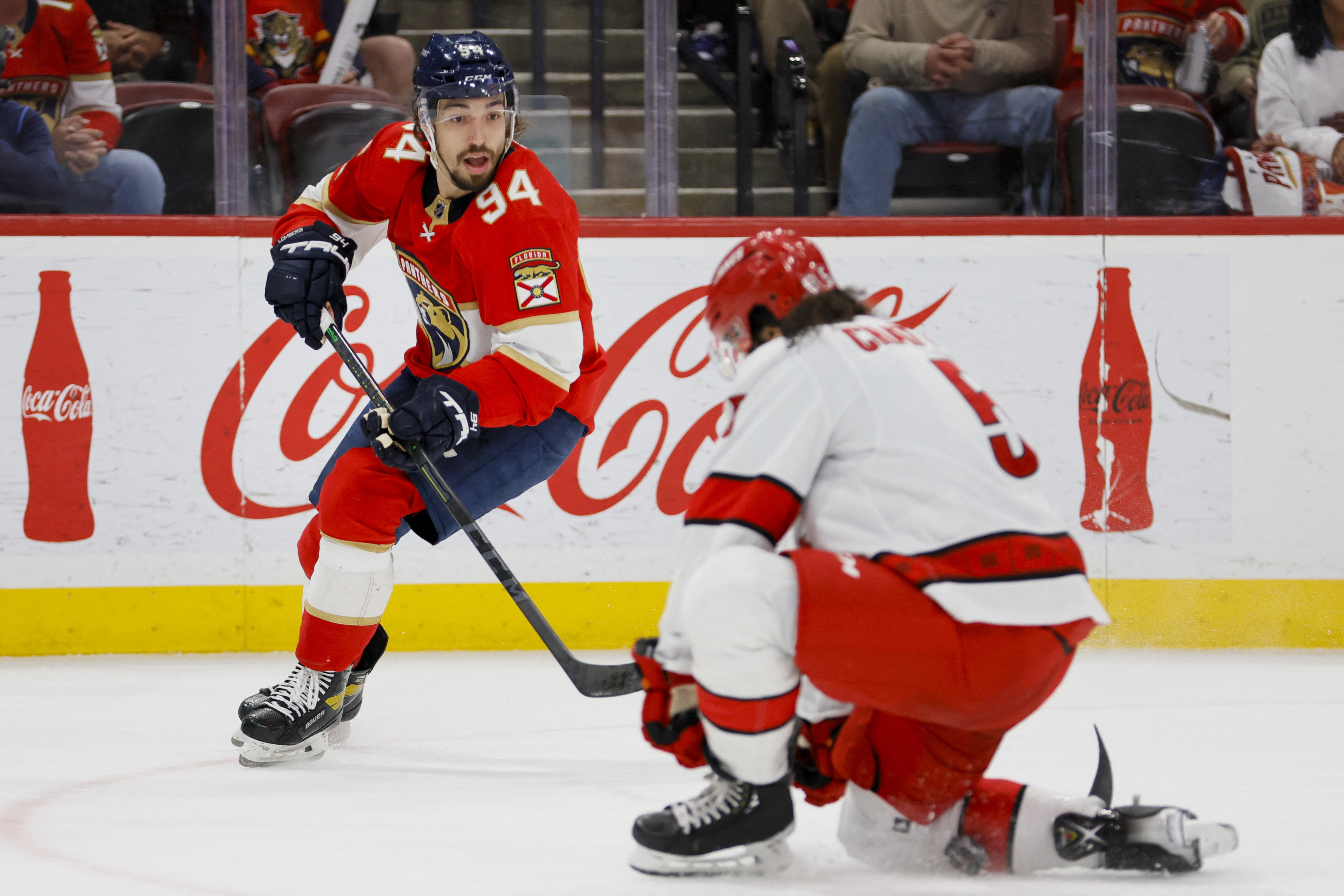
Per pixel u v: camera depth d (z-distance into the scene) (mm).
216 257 16422
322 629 9516
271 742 9281
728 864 6031
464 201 9570
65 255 16266
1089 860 5859
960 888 5719
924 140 18078
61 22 16812
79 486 16250
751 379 5898
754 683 5641
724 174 18141
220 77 16906
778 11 17891
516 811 7734
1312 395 17188
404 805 7918
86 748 10172
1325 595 17078
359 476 9516
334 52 17422
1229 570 17078
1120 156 18078
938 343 17172
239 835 6984
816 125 18141
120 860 6363
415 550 16562
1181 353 17188
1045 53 17844
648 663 6066
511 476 9977
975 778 6004
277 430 16422
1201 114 18031
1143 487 17125
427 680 14266
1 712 12055
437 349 10320
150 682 14031
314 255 10195
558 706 12508
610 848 6645
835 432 5773
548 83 17672
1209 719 11516
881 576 5539
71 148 17031
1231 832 5746
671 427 16906
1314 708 12164
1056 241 17172
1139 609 17078
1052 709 12125
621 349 16891
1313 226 17203
